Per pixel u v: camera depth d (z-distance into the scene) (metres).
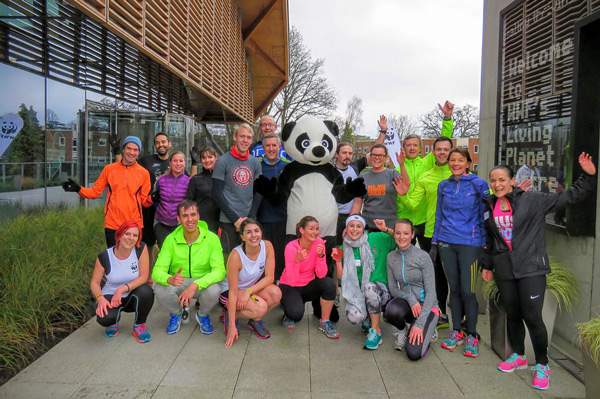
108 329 4.34
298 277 4.49
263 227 5.23
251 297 4.33
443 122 5.29
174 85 14.44
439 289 4.83
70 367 3.72
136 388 3.41
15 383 3.44
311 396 3.35
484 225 3.91
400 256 4.19
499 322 4.06
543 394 3.43
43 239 5.58
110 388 3.40
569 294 4.06
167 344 4.22
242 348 4.16
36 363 3.78
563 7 4.48
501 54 5.70
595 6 4.04
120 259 4.22
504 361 3.86
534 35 5.00
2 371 3.57
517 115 5.35
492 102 6.04
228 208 4.89
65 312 4.61
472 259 4.17
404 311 4.09
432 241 4.47
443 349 4.24
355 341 4.40
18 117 7.02
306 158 4.93
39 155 7.59
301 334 4.54
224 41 14.21
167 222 5.58
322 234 4.91
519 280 3.62
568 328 4.28
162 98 13.32
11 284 4.34
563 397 3.39
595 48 3.98
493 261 3.77
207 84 11.87
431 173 4.90
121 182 5.21
